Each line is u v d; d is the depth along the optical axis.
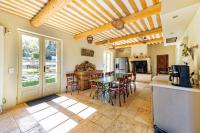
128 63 8.41
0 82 2.71
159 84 2.06
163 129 2.00
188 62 2.58
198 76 2.00
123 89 3.67
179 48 5.06
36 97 3.78
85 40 5.89
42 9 2.79
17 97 3.27
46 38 4.09
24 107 3.04
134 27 4.33
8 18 2.98
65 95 4.20
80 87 5.01
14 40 3.13
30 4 2.65
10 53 3.04
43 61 4.00
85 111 2.83
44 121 2.34
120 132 1.99
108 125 2.20
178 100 1.84
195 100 1.70
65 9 2.92
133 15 3.09
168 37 3.98
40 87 3.90
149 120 2.39
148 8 2.79
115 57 9.19
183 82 1.85
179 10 1.91
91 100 3.65
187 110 1.77
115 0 2.52
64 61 4.71
